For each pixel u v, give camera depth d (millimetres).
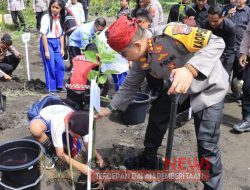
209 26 4422
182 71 1991
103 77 2340
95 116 2846
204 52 2205
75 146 3330
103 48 2330
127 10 6031
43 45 5547
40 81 6180
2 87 5727
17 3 10547
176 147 3982
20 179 2879
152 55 2393
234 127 4398
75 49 5652
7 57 6113
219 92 2539
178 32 2275
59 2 5449
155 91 5395
